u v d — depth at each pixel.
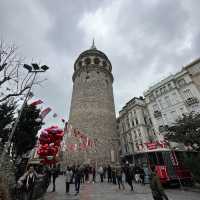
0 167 8.18
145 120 36.22
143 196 10.04
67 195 10.55
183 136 15.52
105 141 29.75
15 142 13.72
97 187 13.98
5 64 11.48
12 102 13.46
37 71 10.84
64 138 29.59
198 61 28.50
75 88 38.44
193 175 13.65
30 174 7.66
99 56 41.81
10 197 7.04
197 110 26.25
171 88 30.67
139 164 16.20
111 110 35.12
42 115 13.52
